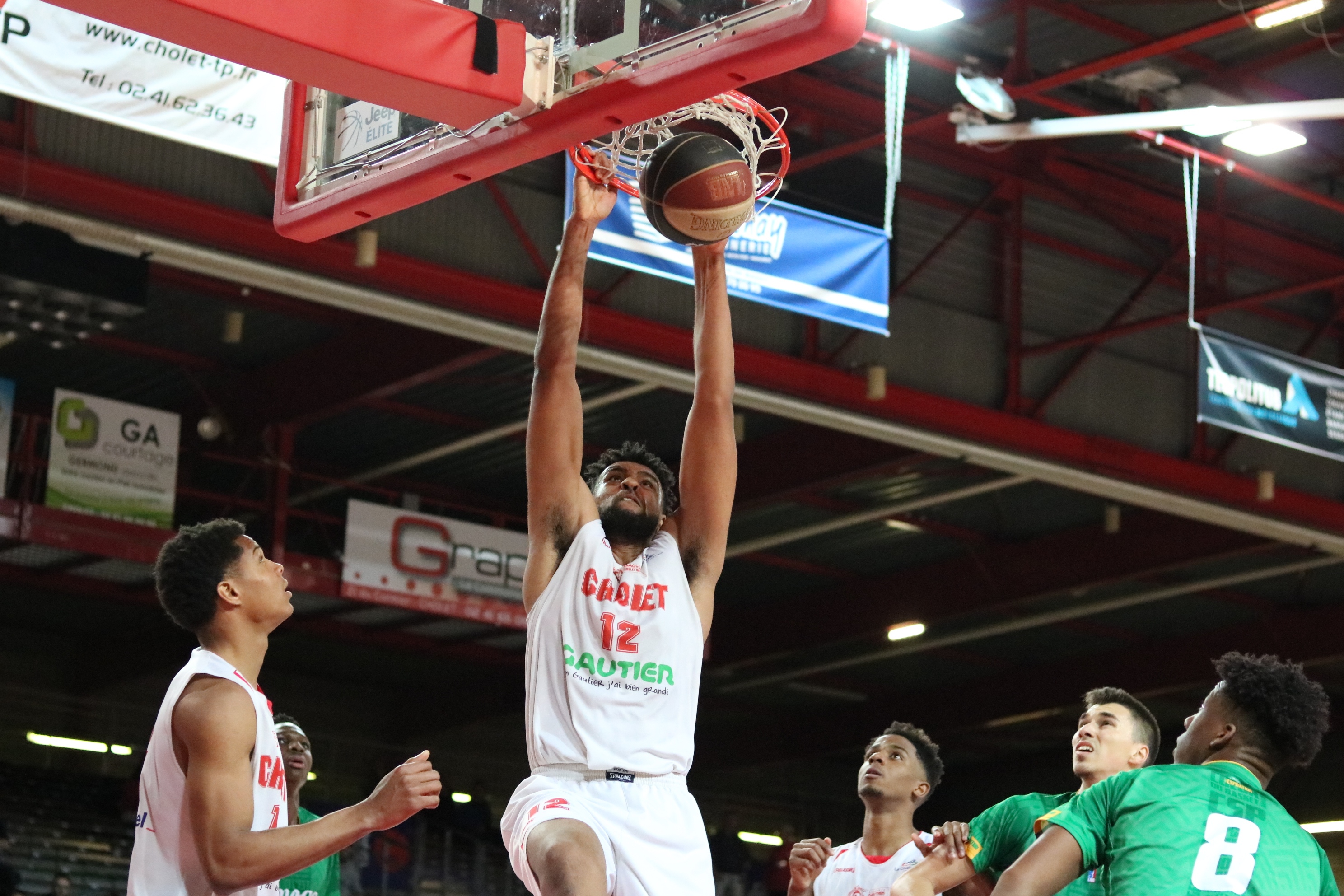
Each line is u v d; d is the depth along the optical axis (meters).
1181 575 26.58
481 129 5.70
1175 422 22.72
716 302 5.79
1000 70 19.27
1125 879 4.54
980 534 26.52
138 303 15.55
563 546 5.27
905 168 21.02
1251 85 19.89
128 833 24.94
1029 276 22.02
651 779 5.07
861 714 34.38
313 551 25.34
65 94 11.41
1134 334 22.69
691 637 5.25
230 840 4.29
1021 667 32.56
